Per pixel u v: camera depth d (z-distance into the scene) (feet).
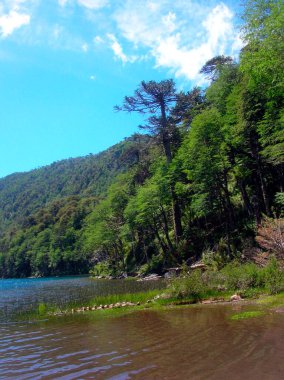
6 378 19.95
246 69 54.34
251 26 50.62
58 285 129.08
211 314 37.14
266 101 79.77
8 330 38.68
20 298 81.97
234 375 17.63
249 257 71.05
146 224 136.26
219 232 105.29
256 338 24.52
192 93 124.88
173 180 114.93
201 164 89.76
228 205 93.91
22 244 384.06
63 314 49.60
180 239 119.24
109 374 19.36
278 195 79.77
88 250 215.92
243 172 91.30
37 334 34.73
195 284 50.65
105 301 55.31
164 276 108.27
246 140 84.99
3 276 388.98
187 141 108.68
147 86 120.98
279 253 52.19
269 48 47.50
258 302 41.65
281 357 19.77
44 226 404.36
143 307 49.11
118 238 170.81
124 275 147.74
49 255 321.73
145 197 122.11
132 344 26.40
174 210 121.39
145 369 19.79
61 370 20.86
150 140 132.98
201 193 100.68
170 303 49.08
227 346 23.16
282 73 50.42
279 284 45.70
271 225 55.88
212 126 89.97
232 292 49.01
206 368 19.08
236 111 88.53
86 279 170.09
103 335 31.27
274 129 70.79
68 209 375.66
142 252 159.33
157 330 31.22
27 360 23.88
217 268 79.20
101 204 184.96
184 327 31.35
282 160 71.10
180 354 22.34
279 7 46.55
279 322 29.17
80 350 25.84
